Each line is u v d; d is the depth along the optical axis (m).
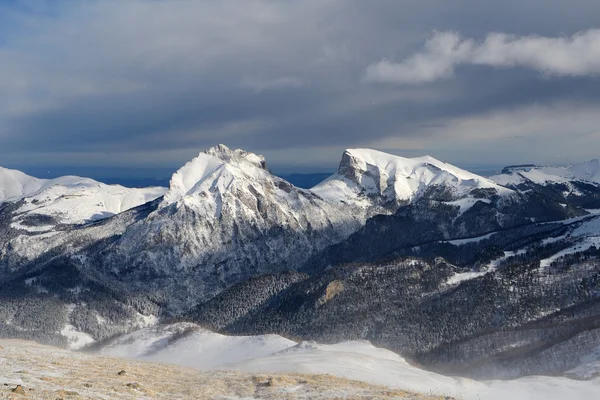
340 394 61.06
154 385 61.75
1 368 59.50
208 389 61.47
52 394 47.56
